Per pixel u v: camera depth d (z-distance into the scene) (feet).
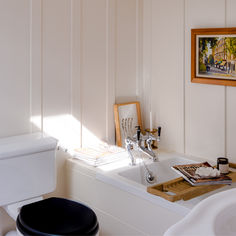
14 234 7.07
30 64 7.38
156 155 8.37
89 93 8.40
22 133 7.43
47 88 7.70
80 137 8.37
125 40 8.91
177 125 8.57
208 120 7.95
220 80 7.48
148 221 6.29
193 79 7.98
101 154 7.89
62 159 8.16
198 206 2.58
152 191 5.92
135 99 9.34
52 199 6.52
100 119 8.68
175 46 8.41
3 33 6.97
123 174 7.41
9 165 6.45
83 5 8.06
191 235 2.24
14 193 6.58
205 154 8.11
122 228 6.89
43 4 7.44
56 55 7.75
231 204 2.65
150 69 9.07
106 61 8.61
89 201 7.65
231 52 7.24
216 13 7.55
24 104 7.39
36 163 6.79
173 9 8.36
